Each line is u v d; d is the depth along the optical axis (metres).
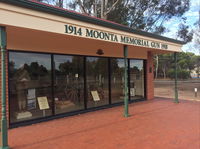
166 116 6.87
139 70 10.59
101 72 8.68
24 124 5.82
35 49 6.19
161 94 14.61
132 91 10.14
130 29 6.67
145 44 7.50
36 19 4.26
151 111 7.73
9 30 4.88
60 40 6.82
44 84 6.63
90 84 8.23
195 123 5.95
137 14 18.67
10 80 5.73
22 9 4.00
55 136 4.83
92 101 8.24
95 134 4.97
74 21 5.05
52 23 4.58
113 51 8.95
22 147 4.14
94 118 6.66
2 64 4.00
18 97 5.93
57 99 7.00
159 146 4.18
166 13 18.80
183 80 35.97
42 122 6.21
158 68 46.75
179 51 9.77
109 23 5.90
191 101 10.45
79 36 5.20
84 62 7.95
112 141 4.48
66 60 7.30
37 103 6.44
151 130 5.28
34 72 6.35
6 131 4.05
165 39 8.63
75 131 5.22
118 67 9.46
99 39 5.73
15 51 5.78
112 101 9.11
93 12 18.27
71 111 7.36
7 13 3.78
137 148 4.08
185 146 4.16
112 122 6.10
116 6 17.70
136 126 5.66
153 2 18.20
